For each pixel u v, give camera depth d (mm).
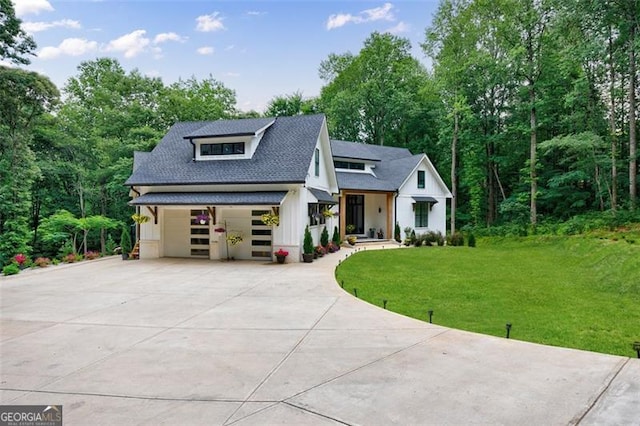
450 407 3688
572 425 3330
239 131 16562
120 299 8953
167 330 6504
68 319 7258
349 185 21812
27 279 11773
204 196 15508
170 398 3998
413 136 38281
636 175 21719
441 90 28641
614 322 7676
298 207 15094
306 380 4402
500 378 4359
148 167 17188
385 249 19203
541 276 12289
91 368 4867
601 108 23969
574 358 4984
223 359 5129
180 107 31578
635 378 4305
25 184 20391
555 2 21344
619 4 19000
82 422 3523
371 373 4566
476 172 30250
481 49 27406
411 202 24234
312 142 16625
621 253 12891
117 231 27781
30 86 18906
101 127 28172
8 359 5219
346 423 3428
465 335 6062
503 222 29688
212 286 10414
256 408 3746
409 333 6180
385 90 37781
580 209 25359
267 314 7473
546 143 22344
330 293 9391
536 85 24328
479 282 11312
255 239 15922
